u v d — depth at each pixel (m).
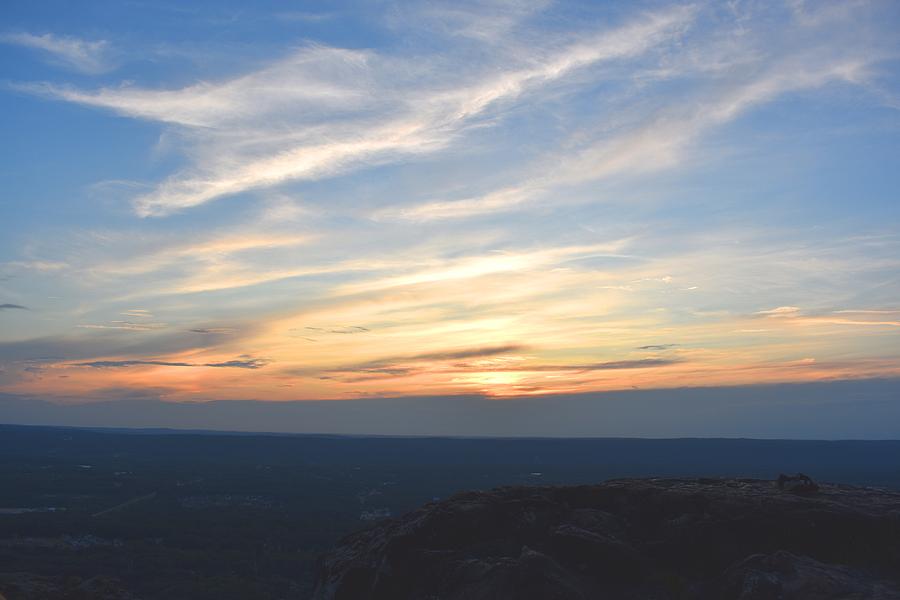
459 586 19.86
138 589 63.50
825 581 17.47
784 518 20.31
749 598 17.41
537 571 19.02
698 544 20.50
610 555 20.17
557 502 23.69
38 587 30.91
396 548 22.09
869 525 19.62
